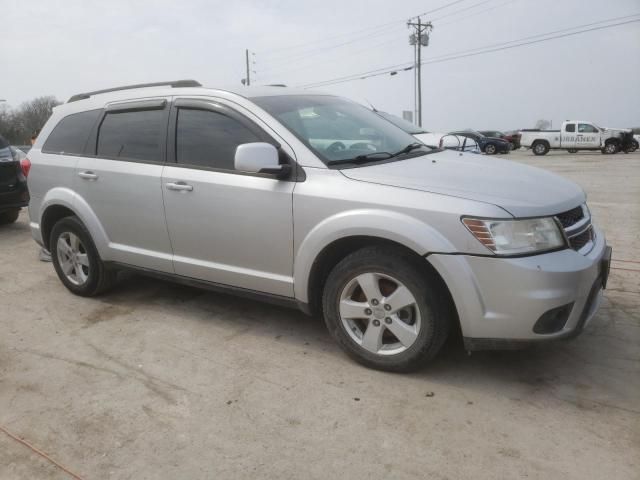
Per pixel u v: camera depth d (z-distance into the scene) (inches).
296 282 140.6
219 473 101.7
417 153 158.4
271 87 167.0
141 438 112.8
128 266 178.4
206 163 153.9
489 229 115.0
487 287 116.3
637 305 170.1
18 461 107.3
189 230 157.5
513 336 117.3
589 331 152.8
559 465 99.9
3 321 177.0
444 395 123.6
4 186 290.2
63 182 187.5
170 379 135.7
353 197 128.1
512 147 1485.0
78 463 106.0
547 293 114.2
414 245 119.9
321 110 161.6
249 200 143.6
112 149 176.4
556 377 129.7
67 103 199.8
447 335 126.7
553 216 119.6
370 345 133.7
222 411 121.1
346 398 124.1
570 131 1151.0
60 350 154.3
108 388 132.6
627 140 1115.3
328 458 104.4
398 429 112.2
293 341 154.2
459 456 103.3
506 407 118.4
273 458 105.0
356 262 130.1
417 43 1668.3
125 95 178.2
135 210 168.7
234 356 146.6
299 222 136.0
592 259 122.9
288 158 139.8
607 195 406.0
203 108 156.9
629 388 124.0
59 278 204.1
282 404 122.9
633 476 96.3
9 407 126.2
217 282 157.8
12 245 280.4
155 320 172.7
